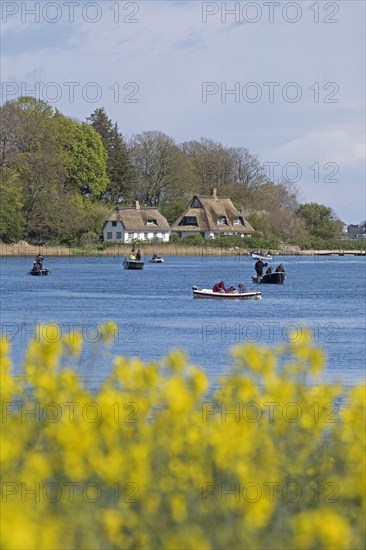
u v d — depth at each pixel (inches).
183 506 927.7
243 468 979.3
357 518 1005.8
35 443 1135.0
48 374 1226.6
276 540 905.5
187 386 1189.1
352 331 5531.5
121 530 930.7
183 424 1088.8
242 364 1258.0
